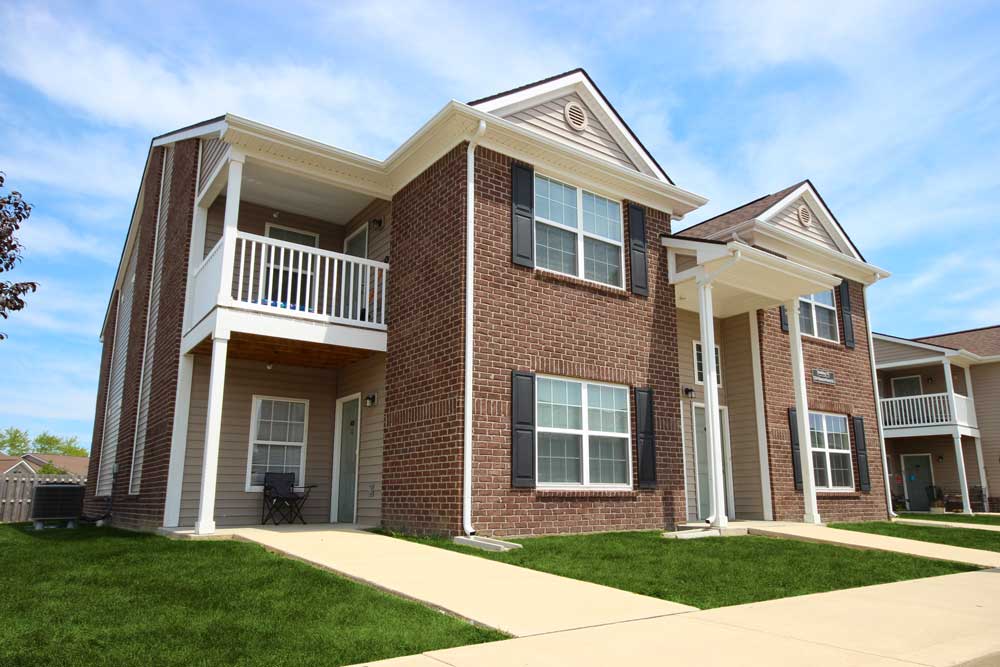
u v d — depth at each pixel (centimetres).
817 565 835
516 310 1031
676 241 1234
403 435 1064
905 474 2648
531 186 1095
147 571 654
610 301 1160
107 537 992
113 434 1802
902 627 534
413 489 1020
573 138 1203
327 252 1104
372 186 1186
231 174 1029
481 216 1023
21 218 845
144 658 398
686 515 1218
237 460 1166
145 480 1255
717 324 1507
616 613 544
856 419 1611
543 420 1039
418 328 1069
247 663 391
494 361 991
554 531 1003
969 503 2331
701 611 568
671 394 1212
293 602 537
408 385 1070
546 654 420
